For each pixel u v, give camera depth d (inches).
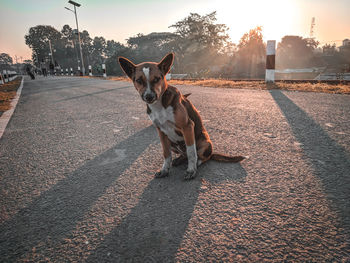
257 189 76.5
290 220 60.5
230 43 3036.4
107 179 91.5
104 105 268.7
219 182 82.8
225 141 125.0
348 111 167.5
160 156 112.0
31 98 395.9
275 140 120.7
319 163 92.0
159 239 57.1
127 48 3193.9
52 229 64.0
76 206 74.4
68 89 517.7
